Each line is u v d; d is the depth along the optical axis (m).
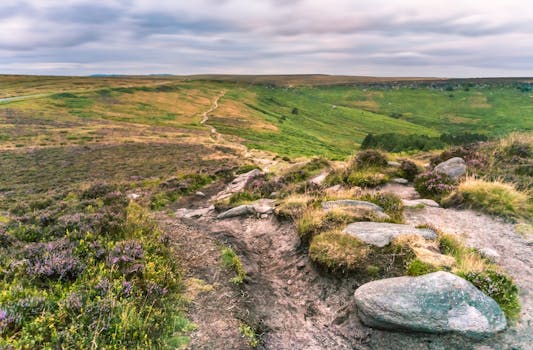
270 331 5.32
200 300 5.77
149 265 6.10
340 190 11.87
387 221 8.05
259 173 22.22
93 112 118.75
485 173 10.95
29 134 76.44
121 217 8.72
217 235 9.20
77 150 63.06
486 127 163.38
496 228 7.73
